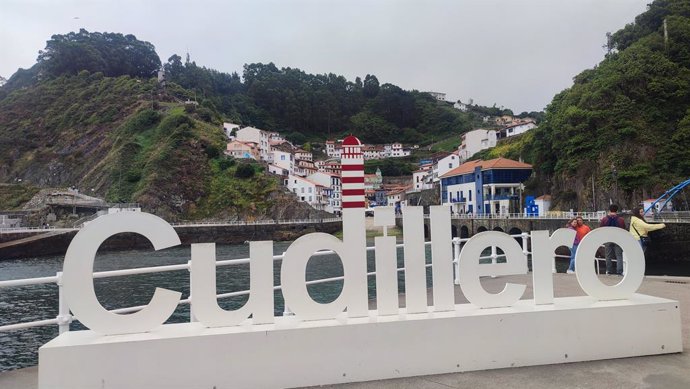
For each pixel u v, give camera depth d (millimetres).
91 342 3863
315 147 143750
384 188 115312
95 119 101062
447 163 88688
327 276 27422
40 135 102062
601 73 53219
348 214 4637
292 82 162500
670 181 42188
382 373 4367
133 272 5109
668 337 5035
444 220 4891
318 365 4227
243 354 4078
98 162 90500
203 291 4270
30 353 13812
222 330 4160
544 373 4461
